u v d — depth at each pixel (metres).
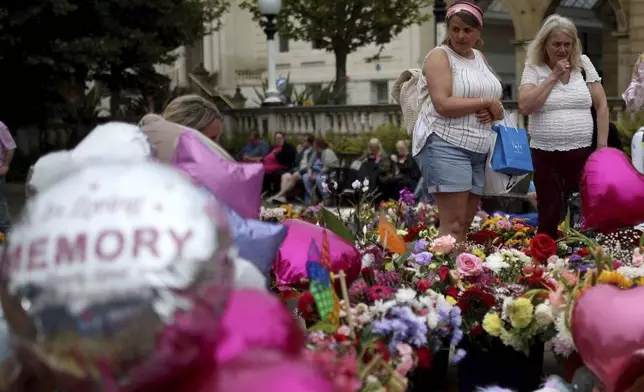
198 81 28.91
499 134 6.74
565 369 4.60
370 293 4.57
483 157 6.80
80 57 22.59
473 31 6.64
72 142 25.20
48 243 2.02
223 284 2.12
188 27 25.42
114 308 1.99
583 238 5.85
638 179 6.29
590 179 6.34
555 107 7.12
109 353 2.01
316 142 18.59
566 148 7.15
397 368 4.00
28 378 2.21
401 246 5.68
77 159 4.05
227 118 25.12
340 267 4.89
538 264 5.56
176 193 2.08
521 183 11.91
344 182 16.91
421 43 34.97
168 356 2.04
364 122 22.97
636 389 3.67
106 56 22.98
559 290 4.71
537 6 31.70
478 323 5.02
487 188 6.90
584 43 39.31
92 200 2.04
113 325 1.99
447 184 6.62
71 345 2.01
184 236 2.04
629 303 3.69
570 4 36.62
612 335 3.64
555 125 7.13
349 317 3.86
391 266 5.59
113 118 25.89
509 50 38.91
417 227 7.71
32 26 22.66
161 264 2.00
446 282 5.33
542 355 5.02
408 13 28.47
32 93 24.45
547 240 5.71
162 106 26.12
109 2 22.91
